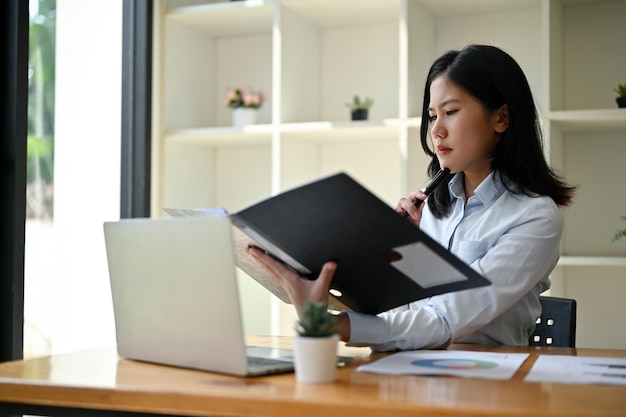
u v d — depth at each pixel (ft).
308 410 3.71
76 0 9.97
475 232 6.32
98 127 10.36
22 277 8.56
